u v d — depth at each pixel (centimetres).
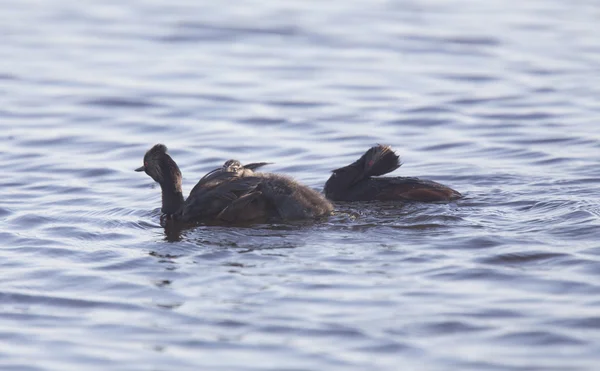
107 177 1798
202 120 2259
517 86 2534
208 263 1271
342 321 1068
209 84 2606
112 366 987
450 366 964
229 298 1144
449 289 1148
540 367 955
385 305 1107
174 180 1541
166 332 1063
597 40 3058
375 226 1415
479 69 2733
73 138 2097
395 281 1179
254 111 2333
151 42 3117
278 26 3334
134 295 1171
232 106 2384
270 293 1152
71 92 2511
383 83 2600
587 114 2230
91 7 3681
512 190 1612
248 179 1520
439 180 1720
